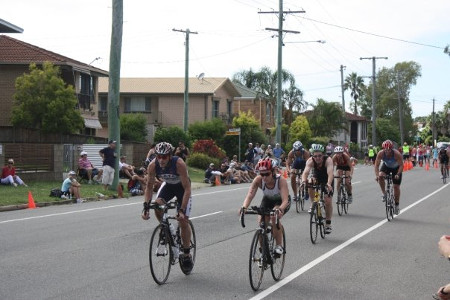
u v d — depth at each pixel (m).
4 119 40.66
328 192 13.18
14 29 31.00
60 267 10.37
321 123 72.94
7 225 15.55
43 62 38.22
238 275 9.91
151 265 8.91
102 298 8.39
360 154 81.19
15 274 9.79
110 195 24.27
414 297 8.71
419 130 142.50
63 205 21.09
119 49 25.78
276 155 37.72
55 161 28.41
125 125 48.06
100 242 12.92
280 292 8.88
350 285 9.36
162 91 58.72
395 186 17.47
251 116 57.19
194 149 43.91
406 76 116.50
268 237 9.41
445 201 22.97
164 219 9.36
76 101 36.31
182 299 8.40
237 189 28.67
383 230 15.27
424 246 12.95
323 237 13.82
